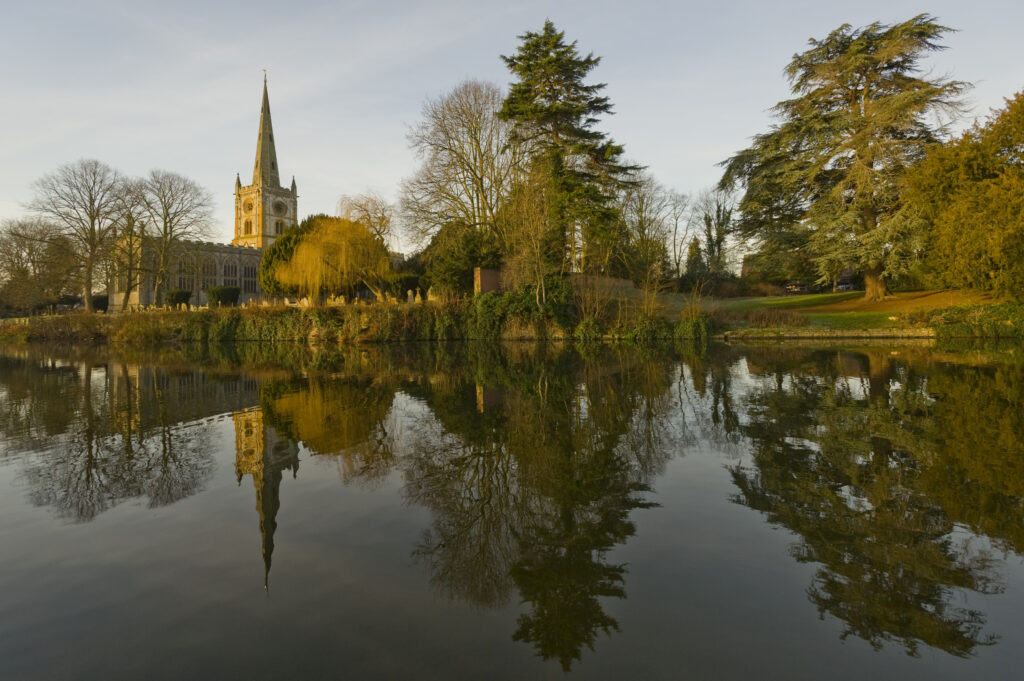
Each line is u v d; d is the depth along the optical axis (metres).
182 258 47.84
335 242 31.05
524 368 14.81
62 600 3.04
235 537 3.86
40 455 6.05
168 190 45.72
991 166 24.39
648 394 9.76
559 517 4.11
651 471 5.18
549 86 30.06
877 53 27.80
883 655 2.45
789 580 3.12
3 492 4.85
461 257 29.58
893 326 24.97
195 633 2.71
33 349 27.30
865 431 6.54
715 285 42.62
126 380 13.00
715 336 26.47
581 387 10.86
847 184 29.33
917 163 28.20
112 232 42.12
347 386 11.49
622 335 26.09
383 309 28.03
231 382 12.40
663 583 3.11
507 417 7.89
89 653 2.55
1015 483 4.57
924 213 26.36
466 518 4.12
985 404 8.02
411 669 2.39
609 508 4.27
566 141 30.59
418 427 7.28
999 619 2.71
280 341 29.53
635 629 2.67
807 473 5.02
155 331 30.80
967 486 4.54
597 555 3.48
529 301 27.64
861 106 29.61
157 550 3.66
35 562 3.50
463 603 2.95
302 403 9.35
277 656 2.50
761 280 44.28
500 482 4.93
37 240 40.69
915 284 34.12
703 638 2.60
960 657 2.43
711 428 6.89
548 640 2.61
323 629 2.73
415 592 3.07
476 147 30.25
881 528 3.79
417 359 18.52
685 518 4.04
